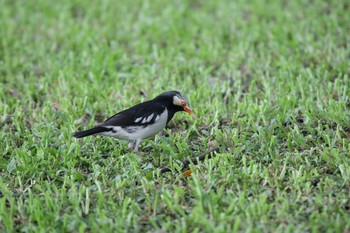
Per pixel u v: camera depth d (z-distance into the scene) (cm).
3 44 1747
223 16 1919
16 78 1526
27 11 2036
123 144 1145
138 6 2056
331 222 855
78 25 1884
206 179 996
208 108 1285
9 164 1065
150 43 1761
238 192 950
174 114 1235
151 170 1048
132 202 933
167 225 873
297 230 841
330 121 1184
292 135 1125
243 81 1461
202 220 868
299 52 1578
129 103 1324
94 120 1280
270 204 908
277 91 1355
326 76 1410
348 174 977
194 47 1670
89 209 941
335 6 1933
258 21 1862
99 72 1538
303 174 1008
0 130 1243
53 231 873
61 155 1111
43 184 1023
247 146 1098
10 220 895
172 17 1912
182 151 1099
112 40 1788
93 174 1035
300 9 1920
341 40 1655
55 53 1708
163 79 1457
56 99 1390
